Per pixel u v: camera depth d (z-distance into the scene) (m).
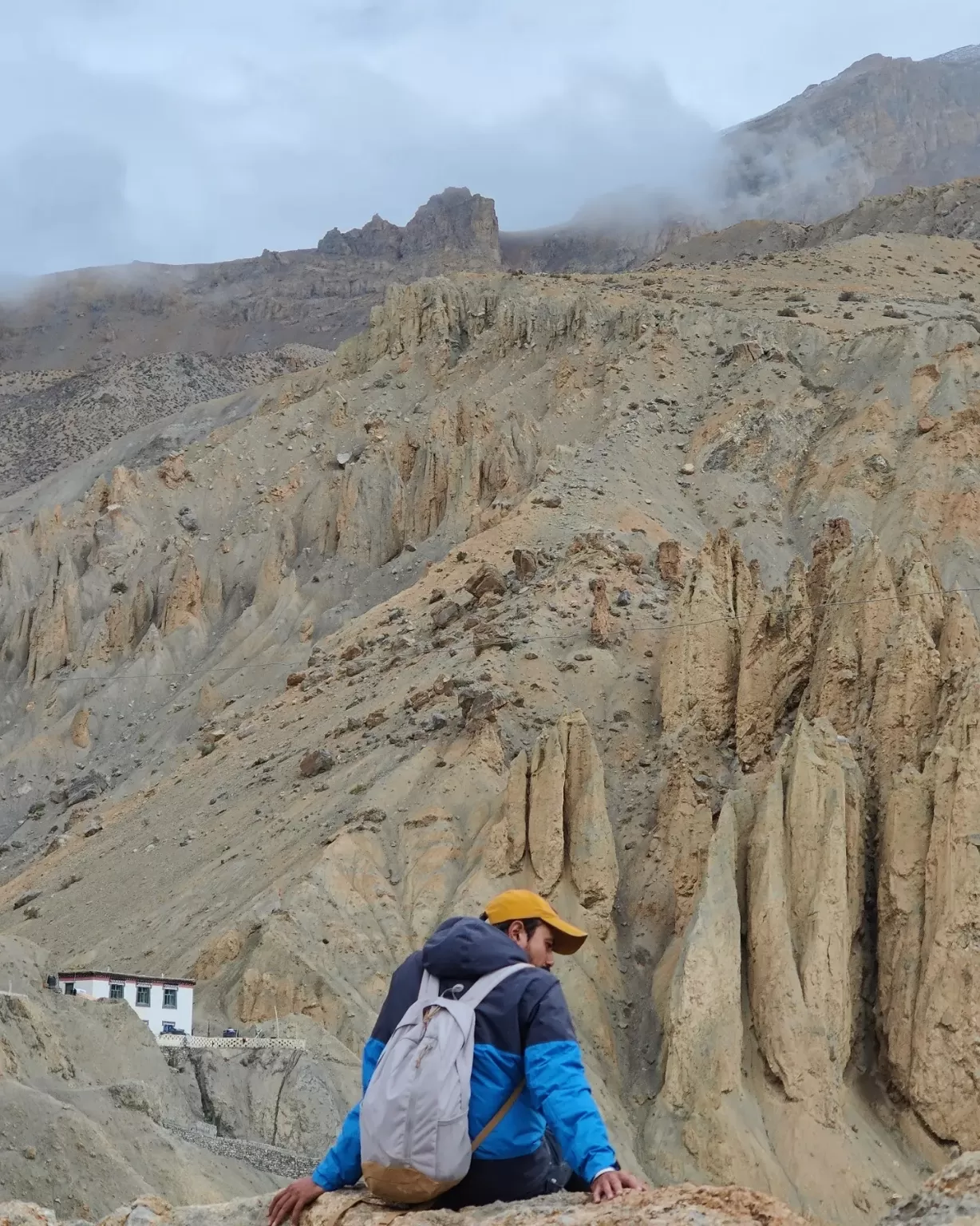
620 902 61.41
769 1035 53.09
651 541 97.12
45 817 101.25
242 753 84.25
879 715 60.31
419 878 62.69
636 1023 56.91
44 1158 34.44
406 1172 9.21
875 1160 51.03
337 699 85.50
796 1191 49.50
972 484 101.69
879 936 55.66
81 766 108.31
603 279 163.88
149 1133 38.59
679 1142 50.62
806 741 58.41
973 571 94.88
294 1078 50.06
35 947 54.53
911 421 112.06
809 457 112.50
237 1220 10.39
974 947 52.91
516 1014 9.43
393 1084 9.27
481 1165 9.45
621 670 74.62
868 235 188.88
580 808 62.12
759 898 55.47
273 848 68.31
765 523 105.00
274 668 110.50
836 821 56.22
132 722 112.25
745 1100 51.84
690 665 68.69
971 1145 51.19
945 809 55.25
